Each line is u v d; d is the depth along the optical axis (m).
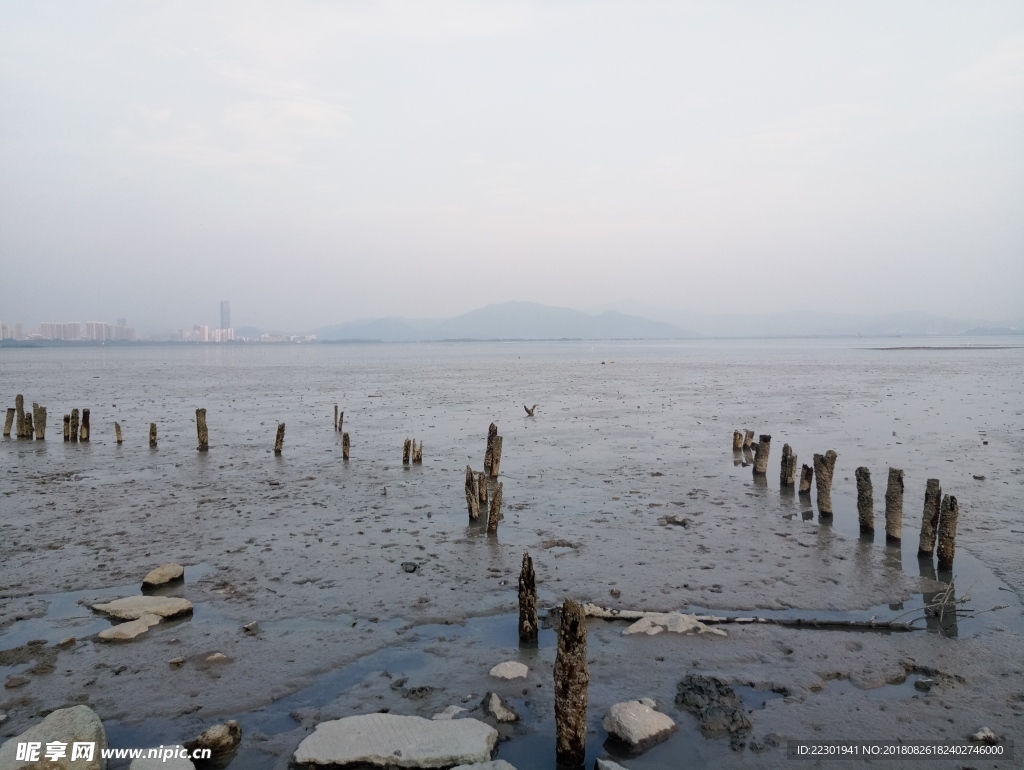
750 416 38.03
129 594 12.61
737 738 8.27
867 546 15.35
